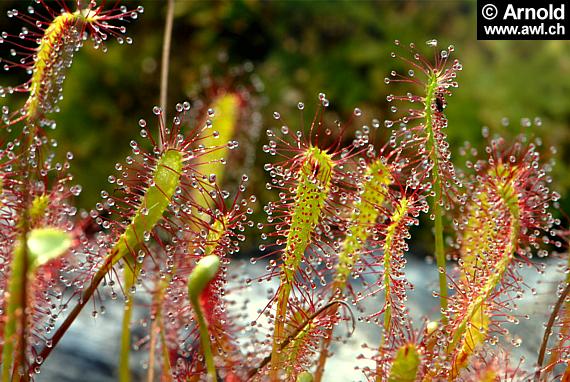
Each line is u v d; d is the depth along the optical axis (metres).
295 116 0.84
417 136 0.24
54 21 0.22
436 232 0.23
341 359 0.34
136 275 0.22
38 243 0.20
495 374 0.22
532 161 0.24
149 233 0.21
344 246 0.23
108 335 0.38
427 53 0.87
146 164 0.22
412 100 0.23
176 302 0.23
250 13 0.89
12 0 0.88
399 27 0.89
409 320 0.23
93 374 0.35
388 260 0.23
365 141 0.23
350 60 0.87
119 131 0.85
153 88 0.88
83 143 0.83
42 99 0.22
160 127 0.22
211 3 0.88
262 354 0.23
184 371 0.23
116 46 0.89
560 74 0.85
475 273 0.23
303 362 0.23
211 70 0.88
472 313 0.22
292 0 0.90
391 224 0.23
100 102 0.86
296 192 0.22
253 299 0.38
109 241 0.22
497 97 0.83
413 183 0.23
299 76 0.87
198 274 0.20
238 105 0.30
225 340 0.23
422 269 0.58
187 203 0.22
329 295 0.24
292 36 0.90
